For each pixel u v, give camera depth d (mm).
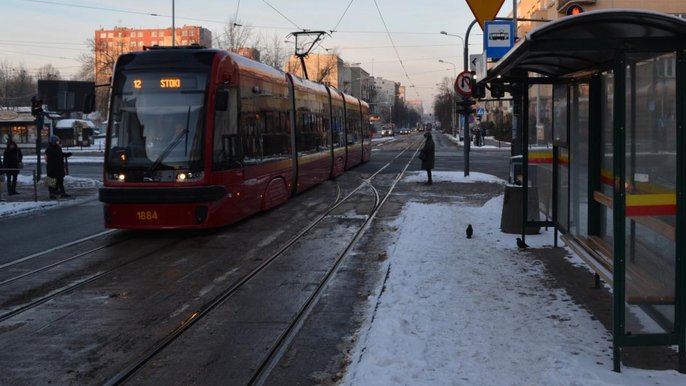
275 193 16406
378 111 140750
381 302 7227
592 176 7891
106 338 6496
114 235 13102
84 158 48781
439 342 5781
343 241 11820
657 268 5105
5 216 16594
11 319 7211
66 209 18109
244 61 14367
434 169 32250
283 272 9336
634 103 5203
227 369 5578
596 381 4816
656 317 5156
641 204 5070
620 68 5016
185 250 11219
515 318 6523
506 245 10570
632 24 4906
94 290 8508
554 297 7332
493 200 17203
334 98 26125
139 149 12305
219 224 12617
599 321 6414
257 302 7746
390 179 25672
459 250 10148
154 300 7949
